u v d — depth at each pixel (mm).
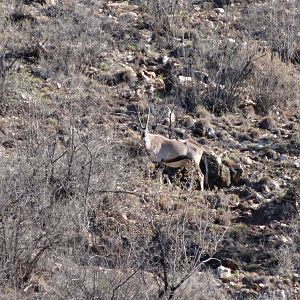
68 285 35938
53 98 57312
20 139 51844
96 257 39469
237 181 51062
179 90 60125
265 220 46719
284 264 42781
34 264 38031
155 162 51219
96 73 61750
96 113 56031
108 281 36000
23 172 42969
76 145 46500
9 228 38938
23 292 36656
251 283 41125
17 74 59688
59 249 39031
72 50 62438
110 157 48000
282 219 46688
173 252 40281
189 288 37406
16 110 55250
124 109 57656
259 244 44531
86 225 42625
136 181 48594
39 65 61469
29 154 45562
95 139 48875
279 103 61469
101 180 45906
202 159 51062
